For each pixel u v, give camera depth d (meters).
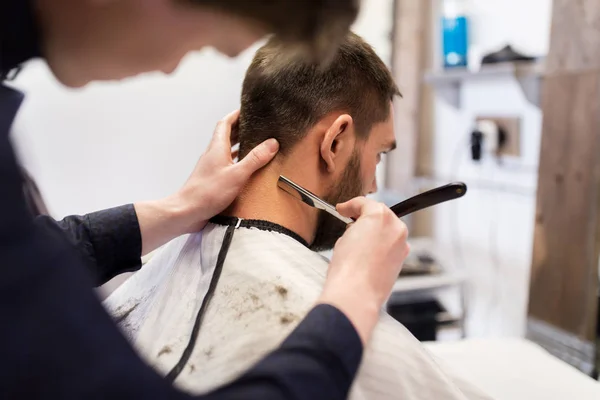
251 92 0.79
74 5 0.41
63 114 1.87
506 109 1.60
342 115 0.73
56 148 1.88
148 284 0.83
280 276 0.67
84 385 0.35
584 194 1.21
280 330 0.62
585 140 1.19
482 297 1.79
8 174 0.37
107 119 1.92
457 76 1.55
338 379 0.46
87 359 0.36
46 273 0.37
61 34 0.43
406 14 1.99
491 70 1.40
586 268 1.22
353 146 0.77
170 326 0.70
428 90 1.99
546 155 1.30
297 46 0.48
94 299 0.39
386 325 0.65
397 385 0.61
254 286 0.67
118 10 0.42
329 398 0.45
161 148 2.00
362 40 0.77
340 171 0.77
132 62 0.46
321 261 0.71
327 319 0.49
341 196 0.79
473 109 1.75
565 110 1.24
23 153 0.41
